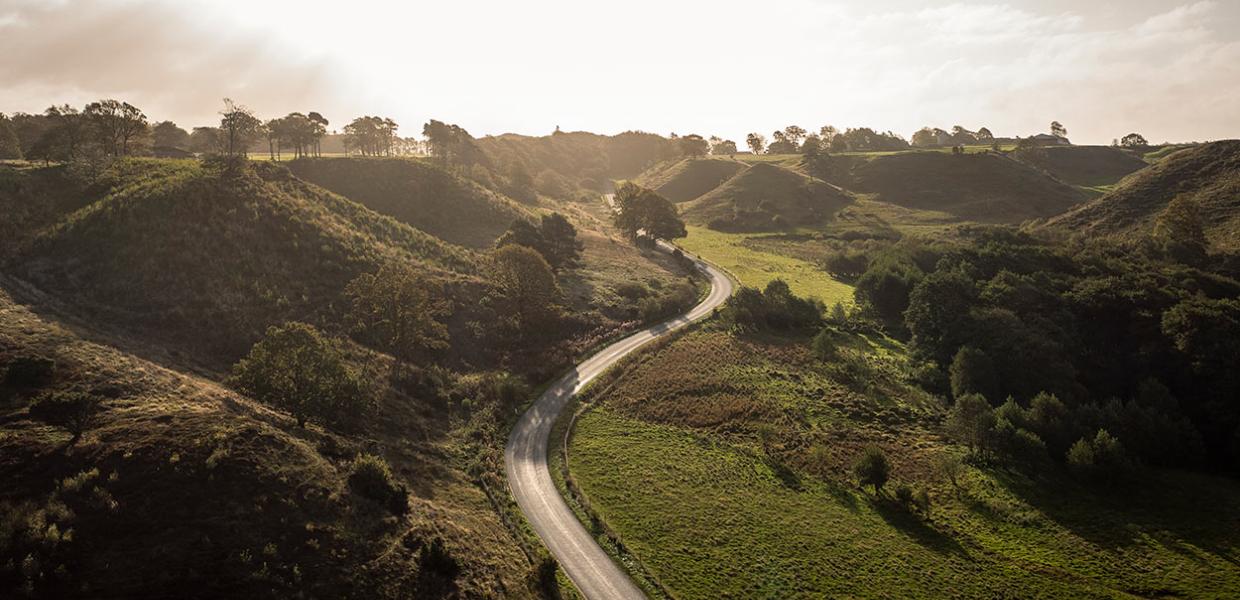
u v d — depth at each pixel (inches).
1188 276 3501.5
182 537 1249.4
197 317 2516.0
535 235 4382.4
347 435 1948.8
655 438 2546.8
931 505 2144.4
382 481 1605.6
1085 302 3326.8
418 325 2743.6
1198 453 2411.4
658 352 3393.2
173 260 2780.5
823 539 1926.7
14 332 1846.7
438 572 1421.0
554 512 1966.0
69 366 1713.8
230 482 1397.6
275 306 2773.1
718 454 2452.0
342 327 2805.1
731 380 3083.2
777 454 2458.2
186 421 1557.6
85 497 1267.2
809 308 4023.1
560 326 3555.6
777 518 2031.3
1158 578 1770.4
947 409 2837.1
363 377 2404.0
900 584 1732.3
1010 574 1793.8
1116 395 2915.8
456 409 2566.4
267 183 3821.4
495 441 2393.0
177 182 3331.7
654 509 2032.5
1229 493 2196.1
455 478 1994.3
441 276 3666.3
